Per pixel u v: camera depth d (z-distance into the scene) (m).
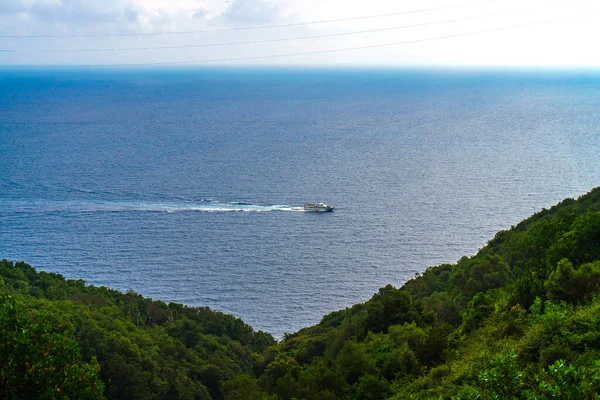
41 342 15.20
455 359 31.33
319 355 56.66
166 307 86.50
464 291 55.38
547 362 21.59
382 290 70.50
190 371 60.31
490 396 17.41
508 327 30.12
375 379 32.00
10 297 15.88
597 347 21.64
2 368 14.43
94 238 131.38
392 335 40.72
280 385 36.00
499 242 76.88
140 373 52.28
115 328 60.81
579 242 37.62
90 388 15.75
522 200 158.12
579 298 30.48
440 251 122.62
